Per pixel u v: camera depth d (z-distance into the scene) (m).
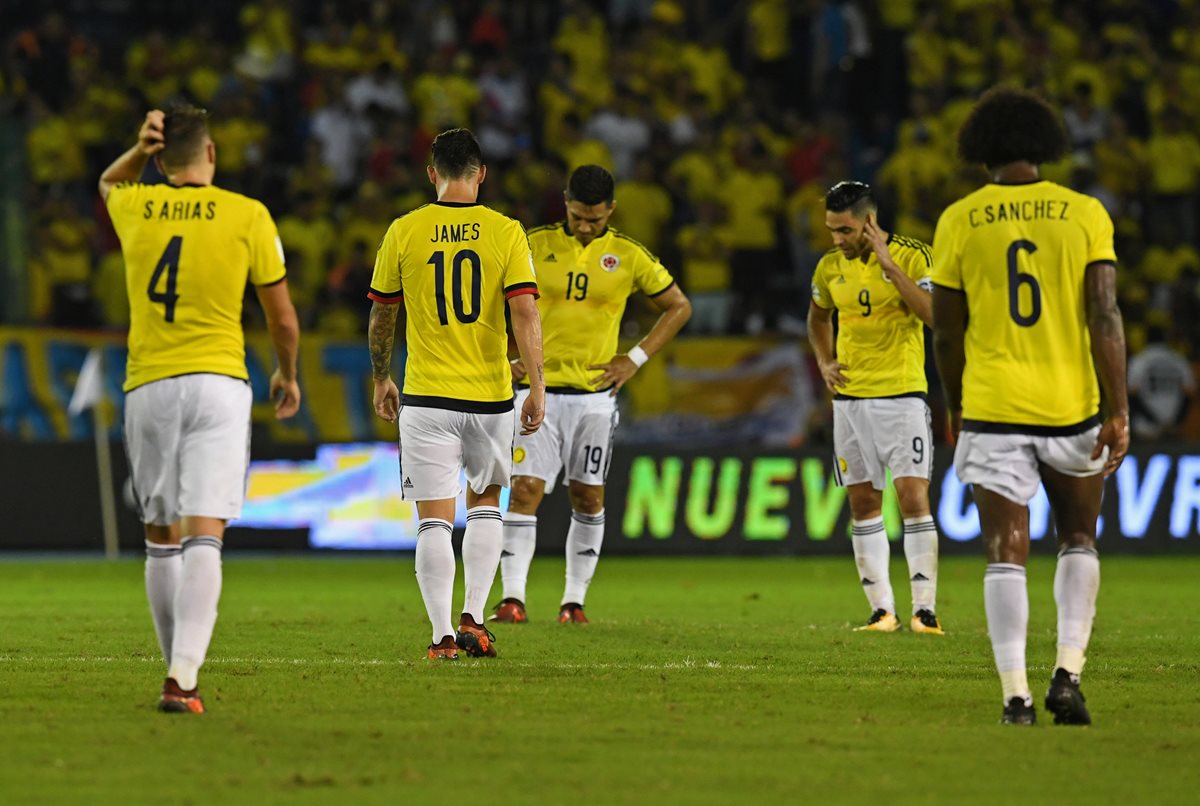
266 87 84.12
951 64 86.62
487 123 82.50
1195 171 84.44
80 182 79.81
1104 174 83.56
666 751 19.67
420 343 28.11
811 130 82.62
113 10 91.75
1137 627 37.03
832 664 28.94
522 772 18.30
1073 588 21.88
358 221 74.25
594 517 36.81
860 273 35.66
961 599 44.81
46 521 62.31
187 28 92.19
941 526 61.28
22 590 47.47
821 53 86.06
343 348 67.38
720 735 20.83
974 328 21.84
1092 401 21.64
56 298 72.62
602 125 81.56
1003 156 21.94
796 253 78.00
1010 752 19.75
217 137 78.94
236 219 22.17
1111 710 23.34
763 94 87.00
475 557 29.16
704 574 54.66
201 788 17.34
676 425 67.62
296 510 62.47
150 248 22.03
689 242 74.31
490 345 28.05
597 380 36.25
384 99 81.94
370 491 62.53
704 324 73.25
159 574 22.84
